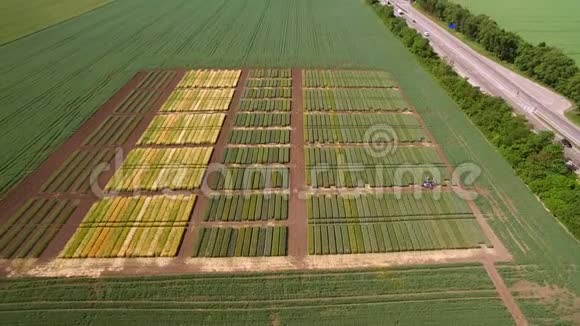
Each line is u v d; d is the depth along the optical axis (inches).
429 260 1498.5
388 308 1334.9
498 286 1402.6
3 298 1352.1
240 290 1385.3
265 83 2736.2
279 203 1727.4
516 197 1771.7
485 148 2091.5
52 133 2180.1
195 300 1355.8
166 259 1486.2
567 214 1605.6
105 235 1571.1
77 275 1427.2
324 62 3068.4
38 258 1482.5
